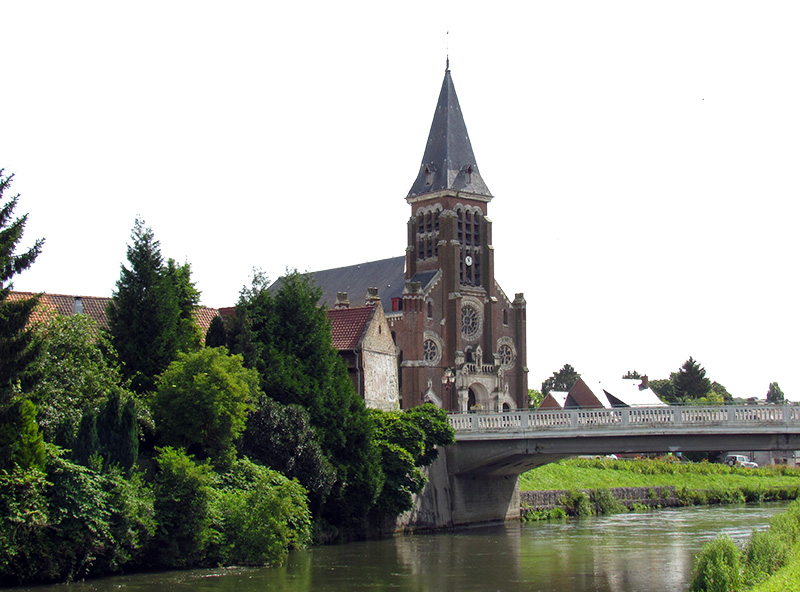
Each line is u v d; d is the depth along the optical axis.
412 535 68.06
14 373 41.94
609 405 150.12
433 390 127.88
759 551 40.41
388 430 67.44
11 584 41.12
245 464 53.81
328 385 61.44
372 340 80.62
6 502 39.81
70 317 50.06
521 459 74.81
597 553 57.34
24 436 41.09
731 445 65.06
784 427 62.62
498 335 135.25
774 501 110.44
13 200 42.78
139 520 44.81
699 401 152.12
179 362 52.81
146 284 55.66
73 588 41.25
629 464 109.31
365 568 50.19
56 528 41.78
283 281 64.50
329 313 82.81
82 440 44.50
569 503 89.62
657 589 44.72
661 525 76.94
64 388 47.22
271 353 60.50
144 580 43.91
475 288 134.12
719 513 90.62
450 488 75.88
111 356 53.78
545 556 55.84
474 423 73.88
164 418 51.31
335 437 60.28
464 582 46.31
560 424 70.44
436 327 129.50
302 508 53.72
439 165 135.25
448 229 132.25
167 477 47.72
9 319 42.34
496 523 80.38
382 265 141.62
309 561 52.16
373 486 61.66
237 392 52.00
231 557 49.38
